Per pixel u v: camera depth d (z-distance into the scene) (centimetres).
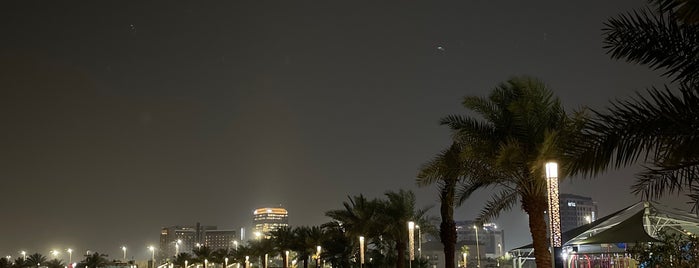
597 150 928
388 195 4219
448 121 2058
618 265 3103
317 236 5797
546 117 1911
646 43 977
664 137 901
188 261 11162
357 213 4288
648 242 2550
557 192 1323
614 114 931
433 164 2097
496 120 2009
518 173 1973
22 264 10994
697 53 941
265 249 7681
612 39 1005
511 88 1998
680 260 1780
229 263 10325
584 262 3406
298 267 8388
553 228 1313
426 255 10125
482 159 2009
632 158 922
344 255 5153
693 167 971
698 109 877
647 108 909
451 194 2884
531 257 3872
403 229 4125
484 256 11362
